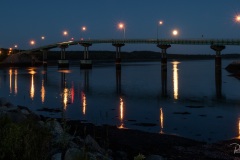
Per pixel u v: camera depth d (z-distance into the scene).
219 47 104.19
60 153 9.23
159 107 40.28
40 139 8.89
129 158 16.61
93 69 147.12
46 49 178.12
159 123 29.59
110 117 33.00
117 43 135.25
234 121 30.44
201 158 17.78
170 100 47.31
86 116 33.75
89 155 9.41
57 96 52.41
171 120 31.16
